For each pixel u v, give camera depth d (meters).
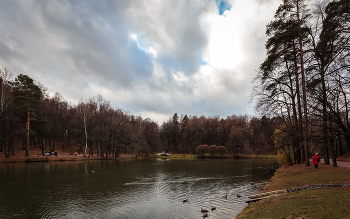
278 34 24.50
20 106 47.41
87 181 27.08
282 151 35.56
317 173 18.22
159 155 104.12
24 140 58.31
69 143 81.31
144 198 19.25
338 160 39.09
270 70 25.30
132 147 74.50
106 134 63.84
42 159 49.53
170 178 30.56
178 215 14.63
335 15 16.09
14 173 32.38
